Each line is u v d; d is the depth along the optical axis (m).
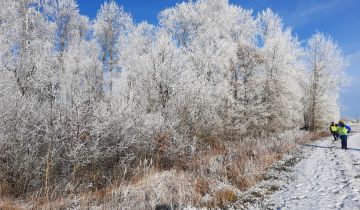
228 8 25.28
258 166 10.75
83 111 10.05
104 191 8.91
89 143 10.17
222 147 15.81
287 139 18.16
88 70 21.17
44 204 7.80
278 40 24.03
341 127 16.44
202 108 15.44
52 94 10.12
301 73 31.33
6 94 9.54
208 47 20.61
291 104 25.05
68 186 8.98
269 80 22.50
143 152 12.46
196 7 25.89
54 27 23.09
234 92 20.72
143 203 7.26
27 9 19.14
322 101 33.81
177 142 12.90
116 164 11.23
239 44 21.39
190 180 9.05
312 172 10.09
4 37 12.79
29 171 9.44
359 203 6.24
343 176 9.09
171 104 13.98
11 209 7.39
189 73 15.12
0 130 9.13
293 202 6.84
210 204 7.25
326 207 6.21
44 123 9.67
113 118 10.80
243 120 20.03
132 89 14.10
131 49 24.72
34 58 11.64
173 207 7.07
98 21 28.09
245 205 7.08
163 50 14.41
